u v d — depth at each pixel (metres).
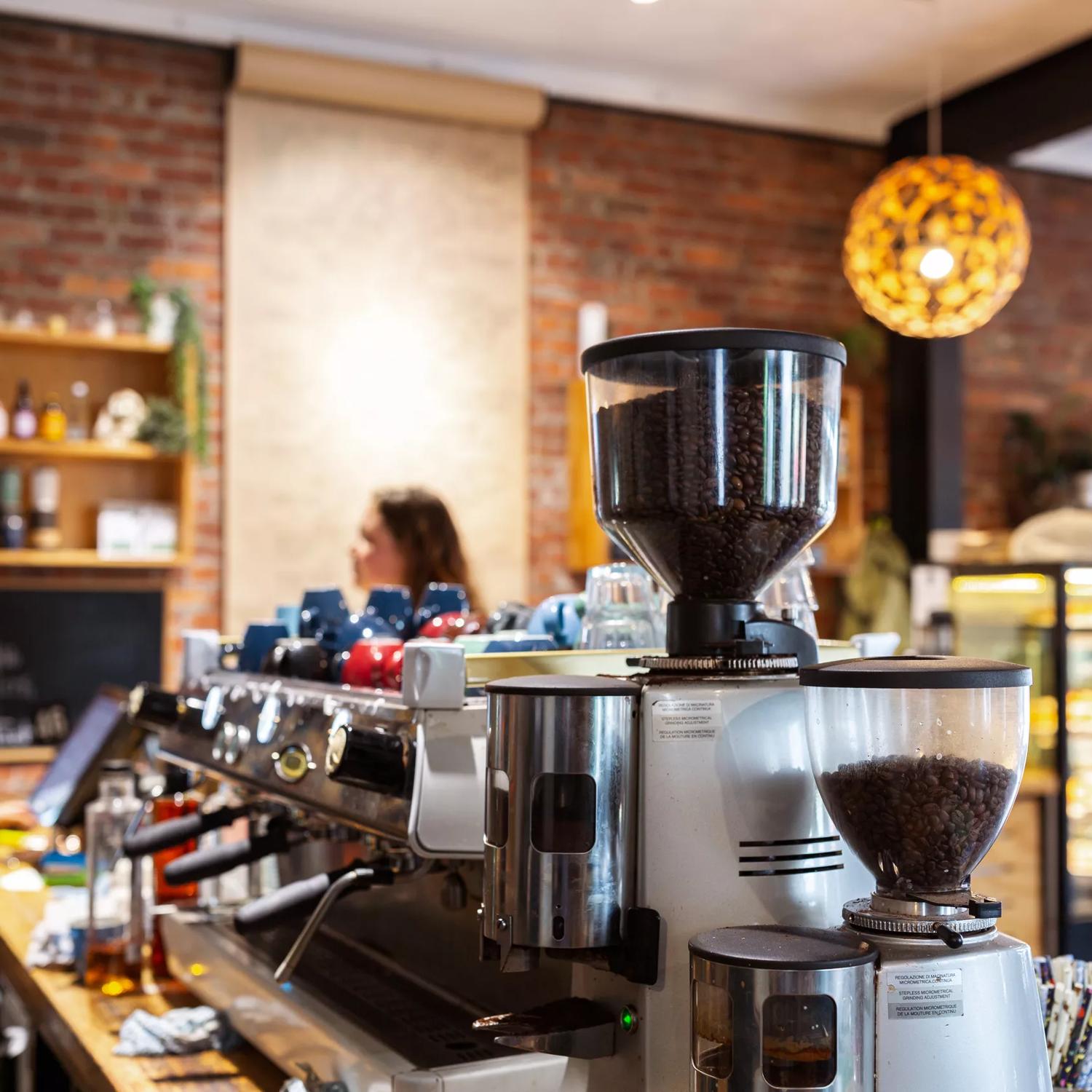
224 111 4.89
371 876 1.33
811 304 5.86
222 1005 1.65
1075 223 6.46
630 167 5.53
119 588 4.72
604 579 1.51
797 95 5.70
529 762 1.09
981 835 1.05
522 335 5.29
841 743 1.06
